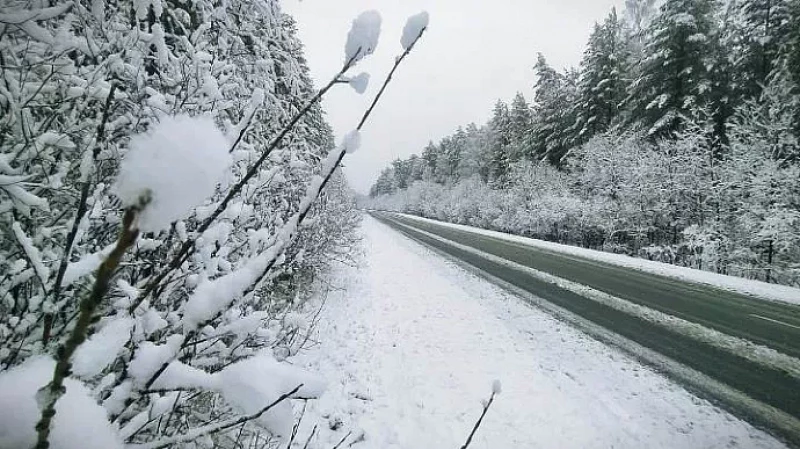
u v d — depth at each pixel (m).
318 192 0.87
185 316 0.79
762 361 5.30
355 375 4.83
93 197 1.57
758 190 13.09
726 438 3.66
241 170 2.03
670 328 6.60
